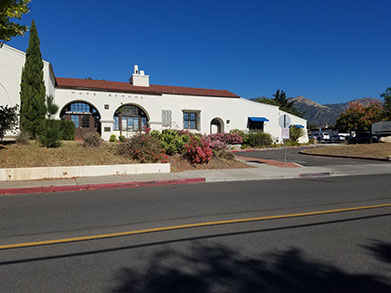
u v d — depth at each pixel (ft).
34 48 55.26
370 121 160.04
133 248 13.21
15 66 59.62
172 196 25.63
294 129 120.67
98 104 76.69
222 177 37.78
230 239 14.39
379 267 11.37
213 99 99.96
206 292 9.43
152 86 96.43
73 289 9.59
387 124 90.63
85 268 11.15
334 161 62.95
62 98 73.15
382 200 23.84
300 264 11.59
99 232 15.46
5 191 27.63
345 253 12.72
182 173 40.32
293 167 50.11
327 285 9.95
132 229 15.94
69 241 14.10
